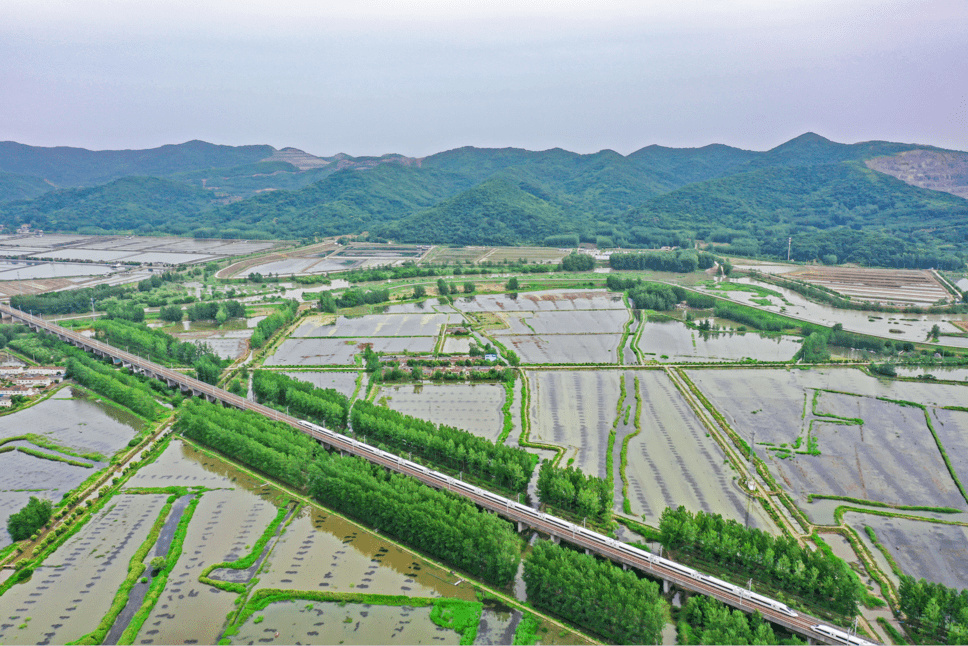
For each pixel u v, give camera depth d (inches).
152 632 5413.4
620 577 5457.7
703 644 4847.4
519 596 5871.1
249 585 6003.9
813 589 5511.8
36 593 5940.0
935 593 5196.9
